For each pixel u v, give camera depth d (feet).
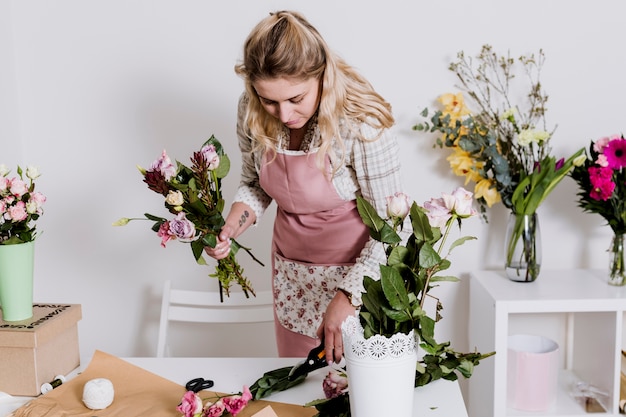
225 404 4.33
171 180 4.60
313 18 8.10
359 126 5.59
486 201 7.93
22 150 8.67
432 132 8.18
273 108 5.45
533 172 7.42
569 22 7.97
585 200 7.55
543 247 8.43
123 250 8.85
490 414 7.34
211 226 4.85
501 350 7.09
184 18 8.26
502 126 8.15
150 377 5.01
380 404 3.82
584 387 7.61
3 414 4.65
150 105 8.49
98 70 8.46
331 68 5.32
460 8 8.00
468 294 8.52
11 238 4.97
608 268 8.06
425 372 4.59
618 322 7.11
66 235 8.86
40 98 8.56
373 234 3.99
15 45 8.46
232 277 5.41
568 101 8.11
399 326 3.94
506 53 8.05
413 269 3.96
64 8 8.36
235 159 8.53
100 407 4.51
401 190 5.86
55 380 4.98
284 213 6.48
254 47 5.11
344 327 3.92
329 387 4.54
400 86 8.17
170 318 7.77
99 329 9.03
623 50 7.99
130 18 8.32
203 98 8.41
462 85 8.14
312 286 6.48
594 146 7.34
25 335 4.77
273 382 4.78
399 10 8.03
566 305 7.03
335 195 6.00
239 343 8.91
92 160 8.67
